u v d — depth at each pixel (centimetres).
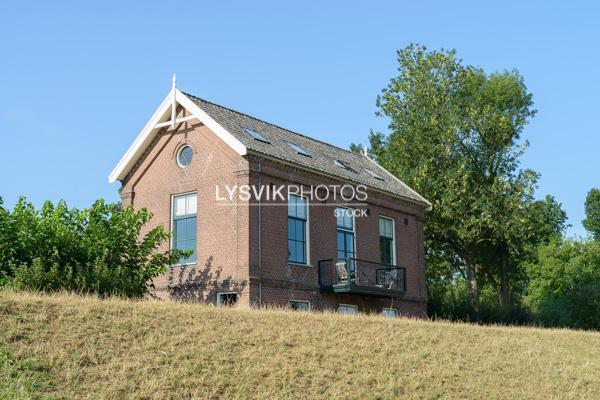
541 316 4109
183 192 2559
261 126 2834
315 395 1364
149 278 2245
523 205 3925
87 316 1498
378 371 1564
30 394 1123
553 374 1825
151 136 2664
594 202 6475
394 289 2862
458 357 1802
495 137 4131
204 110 2561
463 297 4156
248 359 1465
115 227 2220
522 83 4575
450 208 3903
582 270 5019
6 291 1702
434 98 4100
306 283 2545
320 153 3017
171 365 1341
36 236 2086
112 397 1172
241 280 2333
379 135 5044
